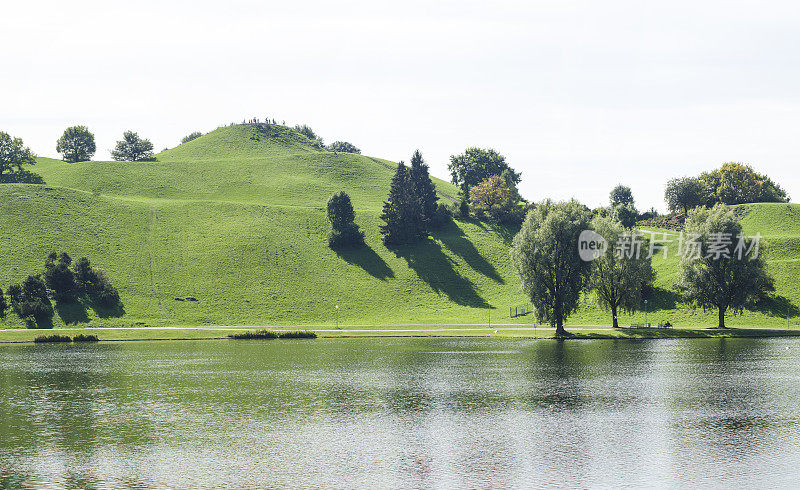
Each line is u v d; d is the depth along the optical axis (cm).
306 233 19712
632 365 8688
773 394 6744
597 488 4028
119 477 4256
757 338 11450
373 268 18088
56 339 12044
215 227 19188
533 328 13175
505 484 4097
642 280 12925
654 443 4972
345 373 8200
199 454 4744
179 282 15962
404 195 19938
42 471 4378
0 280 14462
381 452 4778
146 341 12131
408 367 8675
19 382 7669
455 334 12769
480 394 6831
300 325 14250
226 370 8488
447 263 18500
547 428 5434
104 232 17788
